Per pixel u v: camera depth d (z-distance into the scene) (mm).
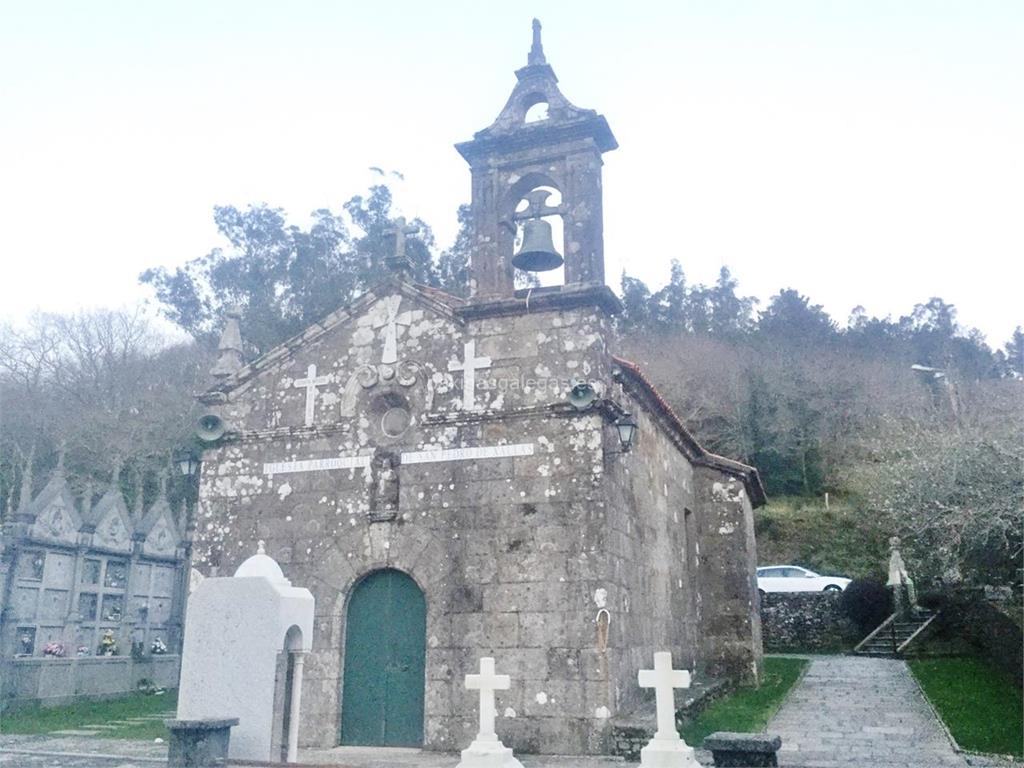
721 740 9453
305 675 14391
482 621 13664
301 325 38281
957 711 16562
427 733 13484
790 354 55781
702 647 20438
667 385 51406
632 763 11836
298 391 16047
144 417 41250
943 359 57531
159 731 15414
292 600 10500
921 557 29172
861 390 51094
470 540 14102
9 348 48031
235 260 41906
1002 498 16469
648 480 17078
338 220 42562
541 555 13648
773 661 24703
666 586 17703
